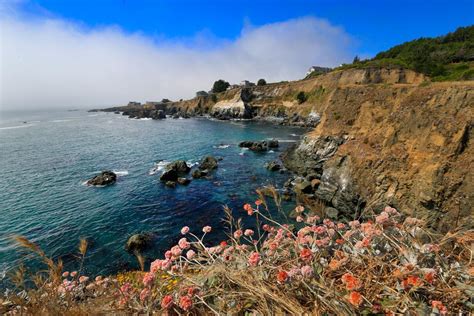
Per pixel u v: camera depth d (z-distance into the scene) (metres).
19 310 2.50
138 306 2.49
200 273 2.90
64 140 51.16
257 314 2.10
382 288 2.16
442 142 13.93
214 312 2.18
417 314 1.90
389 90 26.19
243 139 47.94
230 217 3.79
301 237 2.84
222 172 28.09
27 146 44.91
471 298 2.02
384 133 18.89
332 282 2.15
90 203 20.14
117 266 12.58
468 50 45.78
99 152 39.72
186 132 59.34
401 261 2.45
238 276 2.49
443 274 2.33
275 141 40.69
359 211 17.14
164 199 20.72
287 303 2.06
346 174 18.83
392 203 14.85
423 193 13.25
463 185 12.13
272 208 17.53
